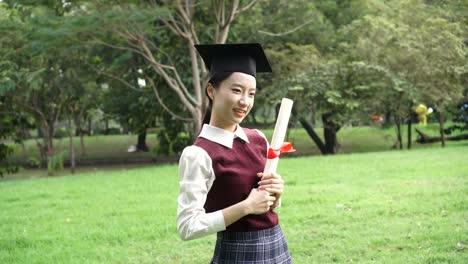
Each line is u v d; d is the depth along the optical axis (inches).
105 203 295.3
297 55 620.1
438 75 581.0
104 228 237.9
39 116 645.9
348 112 612.7
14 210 286.7
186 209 85.5
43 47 463.2
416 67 585.6
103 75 627.5
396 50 586.6
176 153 722.2
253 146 94.0
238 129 94.3
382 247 192.4
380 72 582.9
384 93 589.9
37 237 225.6
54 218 263.7
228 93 89.8
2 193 350.3
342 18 698.8
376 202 260.8
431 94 585.3
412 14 606.2
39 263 193.8
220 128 91.8
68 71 584.1
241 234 89.2
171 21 557.6
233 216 83.7
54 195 331.9
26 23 486.0
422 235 201.2
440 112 624.7
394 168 374.0
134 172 441.7
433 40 570.6
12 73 543.2
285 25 640.4
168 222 243.6
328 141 745.6
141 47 513.3
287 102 88.6
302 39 672.4
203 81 554.9
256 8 620.1
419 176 331.6
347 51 625.6
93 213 270.2
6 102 622.8
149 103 665.0
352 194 283.0
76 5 498.9
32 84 535.2
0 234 233.6
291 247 196.5
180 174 89.5
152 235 222.4
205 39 599.5
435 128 767.1
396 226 217.2
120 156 890.7
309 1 619.8
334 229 217.5
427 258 174.7
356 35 631.2
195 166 87.5
